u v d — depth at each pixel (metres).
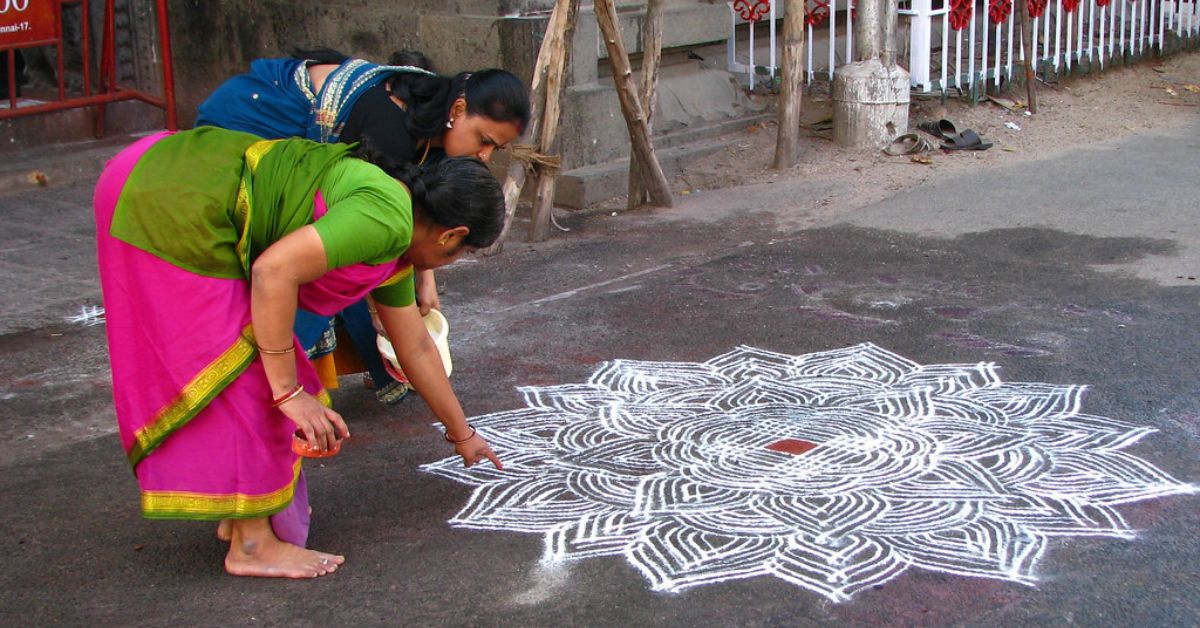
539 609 2.80
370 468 3.64
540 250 6.24
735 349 4.65
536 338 4.84
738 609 2.77
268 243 2.69
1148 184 6.93
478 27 7.18
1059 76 9.45
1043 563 2.95
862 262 5.75
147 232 2.62
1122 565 2.93
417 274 3.79
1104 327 4.72
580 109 7.36
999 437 3.73
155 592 2.92
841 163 7.79
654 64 6.87
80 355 4.76
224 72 8.90
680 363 4.52
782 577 2.91
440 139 3.41
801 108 8.88
